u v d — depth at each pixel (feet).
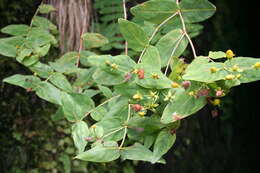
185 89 2.53
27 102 6.04
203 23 7.36
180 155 7.38
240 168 8.34
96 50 5.55
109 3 4.94
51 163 6.01
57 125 6.07
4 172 5.85
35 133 6.01
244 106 8.59
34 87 3.25
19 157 5.94
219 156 7.98
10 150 5.94
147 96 2.71
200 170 7.57
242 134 8.53
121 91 2.78
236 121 8.41
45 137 6.04
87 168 6.17
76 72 3.58
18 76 3.26
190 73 2.45
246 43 8.59
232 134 8.30
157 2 3.00
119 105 2.84
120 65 2.74
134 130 2.80
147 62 2.79
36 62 3.42
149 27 3.41
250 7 8.68
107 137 2.78
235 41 8.30
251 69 2.47
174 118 2.52
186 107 2.52
